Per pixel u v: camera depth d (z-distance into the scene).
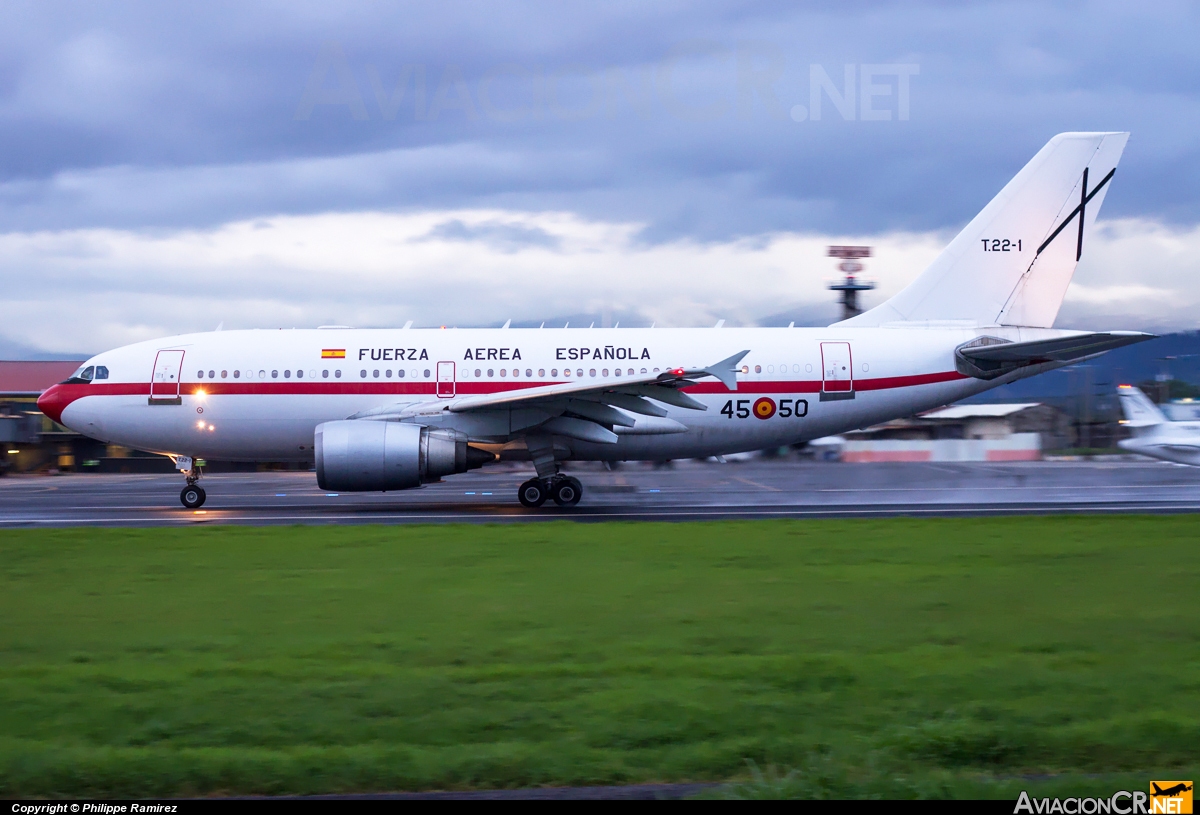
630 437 82.38
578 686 27.25
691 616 36.41
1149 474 119.81
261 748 22.97
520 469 143.88
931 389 83.38
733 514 75.50
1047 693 26.36
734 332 84.75
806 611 37.19
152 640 33.00
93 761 21.77
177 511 81.75
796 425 83.06
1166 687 26.86
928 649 31.38
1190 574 44.94
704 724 24.06
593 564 48.47
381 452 74.88
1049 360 83.75
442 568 47.47
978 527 62.81
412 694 26.53
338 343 83.56
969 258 85.94
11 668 29.30
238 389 82.25
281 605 38.78
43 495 105.56
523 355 82.38
